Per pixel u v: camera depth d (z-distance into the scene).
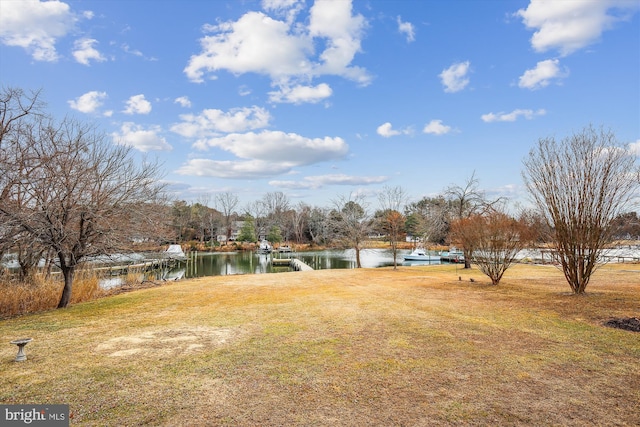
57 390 4.59
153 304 11.72
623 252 25.11
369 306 10.26
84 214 10.62
